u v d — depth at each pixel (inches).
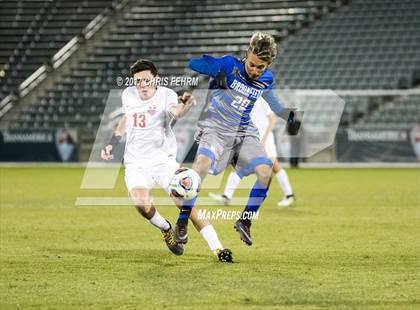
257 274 712.4
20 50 3395.7
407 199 1478.8
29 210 1305.4
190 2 3462.1
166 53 3297.2
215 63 789.9
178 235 773.3
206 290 639.8
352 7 3270.2
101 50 3341.5
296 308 575.2
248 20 3331.7
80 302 597.6
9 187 1791.3
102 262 782.5
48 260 796.0
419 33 3110.2
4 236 984.3
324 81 3031.5
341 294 623.2
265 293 626.8
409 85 2908.5
